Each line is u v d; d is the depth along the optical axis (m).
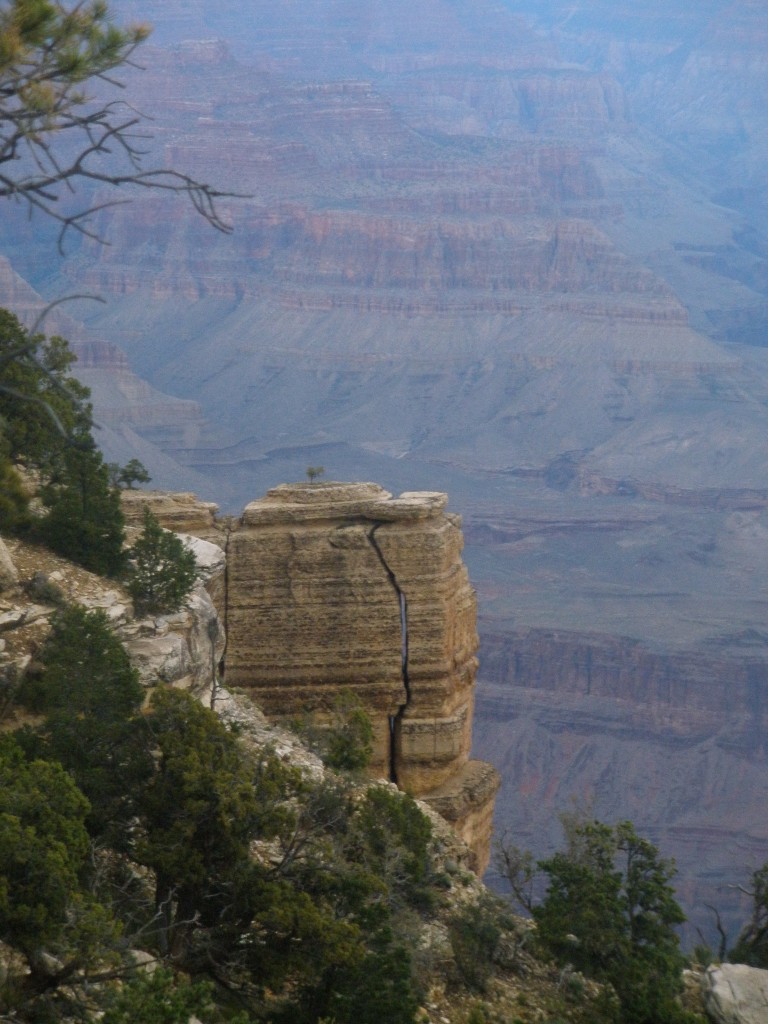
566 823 56.75
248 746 59.31
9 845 37.09
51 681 47.44
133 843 45.12
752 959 58.47
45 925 36.81
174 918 44.34
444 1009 48.03
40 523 62.66
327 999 43.03
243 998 43.22
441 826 67.19
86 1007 37.22
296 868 46.19
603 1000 50.16
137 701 47.50
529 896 57.38
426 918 53.41
